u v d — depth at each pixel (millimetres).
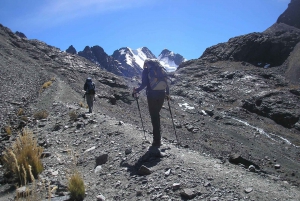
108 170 6531
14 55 52531
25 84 29359
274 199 4445
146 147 7457
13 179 6453
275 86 54062
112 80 59625
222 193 4695
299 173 18375
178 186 5027
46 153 8219
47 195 5457
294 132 36375
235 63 74000
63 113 14906
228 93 53625
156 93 7301
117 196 5215
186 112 41406
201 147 20359
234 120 38781
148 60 7438
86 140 9258
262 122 39688
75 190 5348
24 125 13234
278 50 70562
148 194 5059
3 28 70188
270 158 21844
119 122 10836
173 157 6566
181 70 75500
